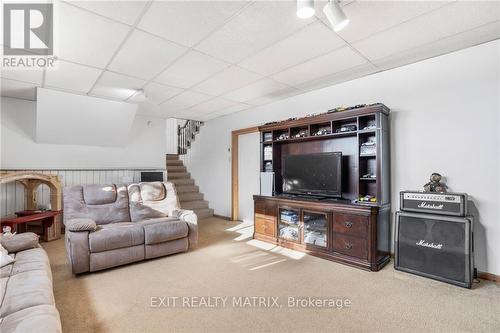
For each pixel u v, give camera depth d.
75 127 4.50
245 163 5.44
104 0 1.84
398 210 3.03
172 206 3.92
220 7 1.94
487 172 2.51
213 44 2.50
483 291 2.27
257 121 4.91
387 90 3.17
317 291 2.33
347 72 3.23
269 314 1.97
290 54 2.73
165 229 3.20
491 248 2.48
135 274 2.74
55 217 4.05
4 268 1.91
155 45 2.51
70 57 2.74
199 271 2.81
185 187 6.34
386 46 2.57
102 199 3.42
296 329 1.79
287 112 4.34
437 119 2.80
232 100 4.45
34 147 4.43
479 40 2.48
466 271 2.32
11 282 1.67
